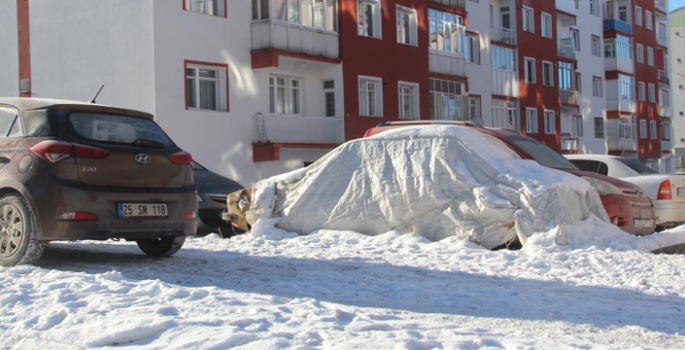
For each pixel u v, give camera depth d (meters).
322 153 28.92
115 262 8.68
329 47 28.97
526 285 7.50
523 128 44.09
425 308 6.32
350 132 29.64
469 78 39.59
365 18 31.16
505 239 10.02
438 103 35.00
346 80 29.58
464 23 37.34
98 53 24.73
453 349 4.68
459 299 6.70
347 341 4.77
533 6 45.53
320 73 29.52
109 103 24.47
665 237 11.00
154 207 8.22
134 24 23.83
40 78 26.36
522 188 10.12
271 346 4.60
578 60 52.22
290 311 5.75
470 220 10.25
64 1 25.66
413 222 10.60
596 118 54.12
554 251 9.47
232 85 25.78
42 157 7.66
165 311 5.54
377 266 8.52
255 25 26.52
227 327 5.04
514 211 9.98
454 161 10.60
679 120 65.75
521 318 5.96
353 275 7.88
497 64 42.31
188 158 8.82
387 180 10.89
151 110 23.44
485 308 6.34
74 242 10.95
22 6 26.80
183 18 24.20
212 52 25.11
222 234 13.08
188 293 6.21
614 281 7.82
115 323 5.11
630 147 57.25
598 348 4.90
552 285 7.54
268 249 9.99
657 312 6.30
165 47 23.64
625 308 6.45
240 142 25.94
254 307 5.78
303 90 29.02
